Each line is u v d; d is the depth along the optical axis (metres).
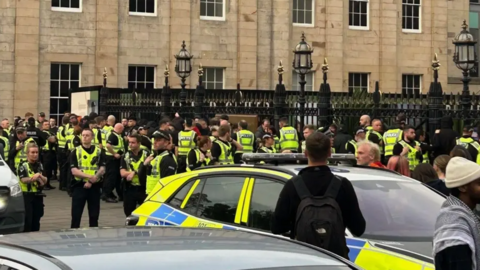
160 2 37.34
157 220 9.20
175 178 9.54
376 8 41.81
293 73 39.84
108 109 29.05
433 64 22.44
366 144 10.97
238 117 24.84
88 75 35.91
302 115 23.89
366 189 8.31
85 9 35.88
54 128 27.62
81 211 14.69
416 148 17.89
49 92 35.19
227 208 8.61
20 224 13.11
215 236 4.59
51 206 20.25
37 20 34.88
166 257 3.92
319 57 40.44
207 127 21.69
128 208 15.09
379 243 7.48
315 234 6.66
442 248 5.30
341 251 6.71
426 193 8.56
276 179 8.29
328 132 19.25
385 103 23.00
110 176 21.08
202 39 38.09
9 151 19.67
